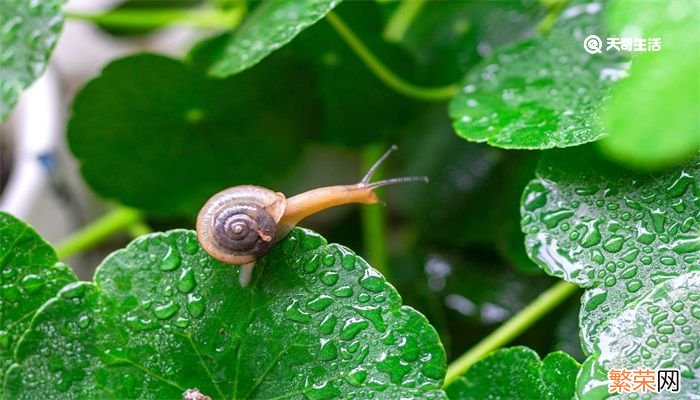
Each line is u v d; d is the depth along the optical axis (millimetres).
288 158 329
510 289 327
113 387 266
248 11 312
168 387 266
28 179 331
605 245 265
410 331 263
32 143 336
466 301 327
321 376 264
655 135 223
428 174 345
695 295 259
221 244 264
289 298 266
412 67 322
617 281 263
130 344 266
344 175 402
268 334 266
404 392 261
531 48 291
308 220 377
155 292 267
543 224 270
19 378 266
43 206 333
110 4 434
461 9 331
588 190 270
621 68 280
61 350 266
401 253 348
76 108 306
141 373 266
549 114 276
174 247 269
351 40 302
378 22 311
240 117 317
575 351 307
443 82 328
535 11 319
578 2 292
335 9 306
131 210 331
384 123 334
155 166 320
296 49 312
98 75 302
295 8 284
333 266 267
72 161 356
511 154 332
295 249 268
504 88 286
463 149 343
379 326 263
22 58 285
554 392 266
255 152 324
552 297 289
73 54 443
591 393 257
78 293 267
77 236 336
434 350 262
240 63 282
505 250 319
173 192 325
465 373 275
